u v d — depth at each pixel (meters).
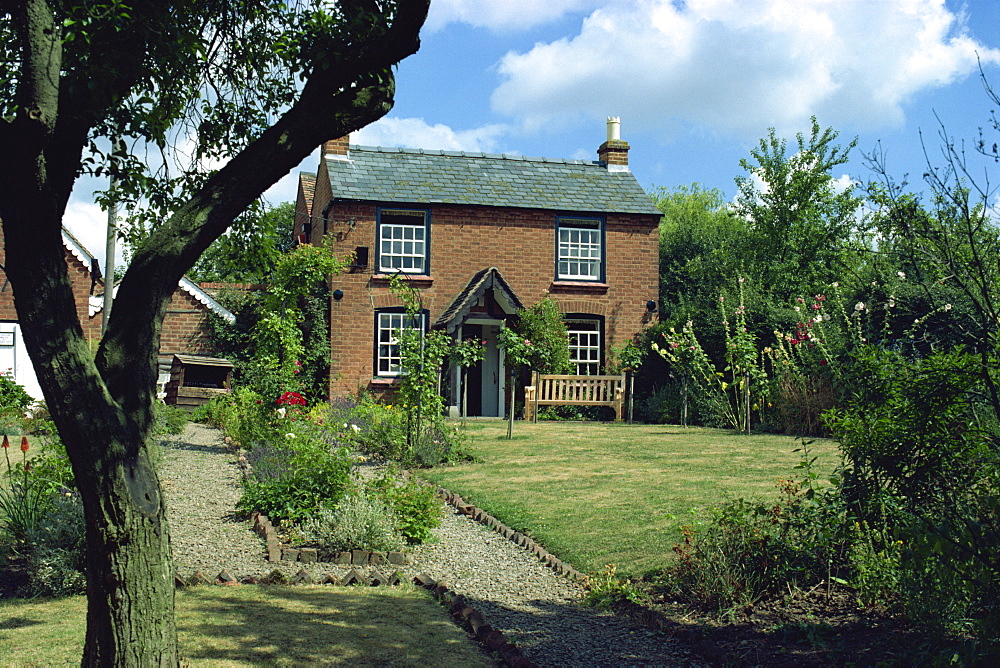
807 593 5.82
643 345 23.16
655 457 12.76
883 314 14.53
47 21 3.52
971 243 4.27
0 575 6.51
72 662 4.50
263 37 5.99
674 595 6.06
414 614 5.74
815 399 15.64
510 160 24.66
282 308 15.86
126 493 3.68
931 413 4.95
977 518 4.60
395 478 10.59
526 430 17.45
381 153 23.69
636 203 24.08
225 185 4.07
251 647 4.86
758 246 27.16
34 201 3.53
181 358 20.50
